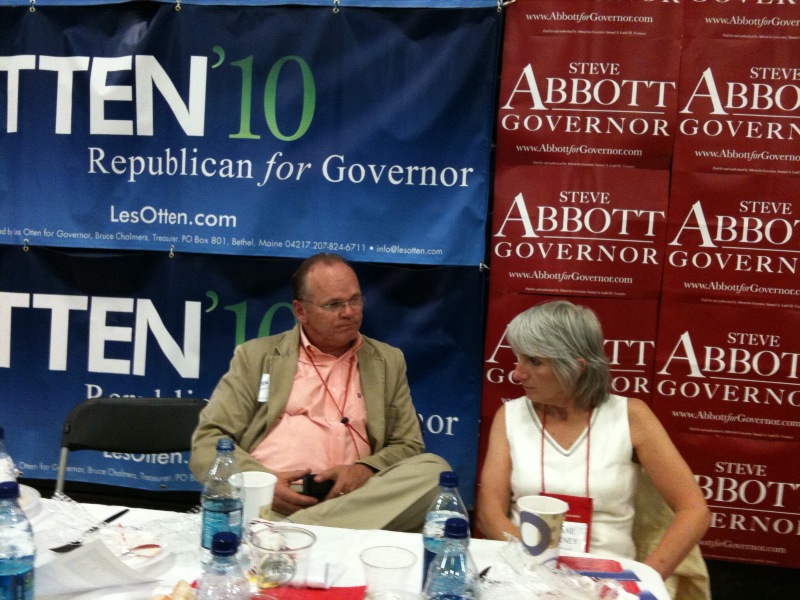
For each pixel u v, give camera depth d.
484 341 2.57
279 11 2.56
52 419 2.76
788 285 2.42
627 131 2.44
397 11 2.51
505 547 1.39
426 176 2.53
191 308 2.68
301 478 1.96
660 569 1.52
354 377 2.24
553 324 1.73
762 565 2.49
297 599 1.13
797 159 2.39
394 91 2.53
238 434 2.17
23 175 2.70
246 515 1.39
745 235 2.43
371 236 2.56
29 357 2.75
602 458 1.74
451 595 1.01
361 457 2.20
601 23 2.42
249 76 2.58
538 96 2.46
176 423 2.21
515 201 2.50
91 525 1.40
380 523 1.76
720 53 2.39
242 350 2.23
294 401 2.18
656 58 2.42
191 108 2.62
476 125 2.49
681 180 2.44
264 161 2.60
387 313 2.59
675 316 2.47
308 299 2.16
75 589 1.13
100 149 2.66
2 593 1.01
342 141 2.56
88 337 2.72
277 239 2.61
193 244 2.64
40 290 2.74
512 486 1.79
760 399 2.46
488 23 2.46
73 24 2.65
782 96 2.38
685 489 1.68
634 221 2.46
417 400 2.60
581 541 1.50
